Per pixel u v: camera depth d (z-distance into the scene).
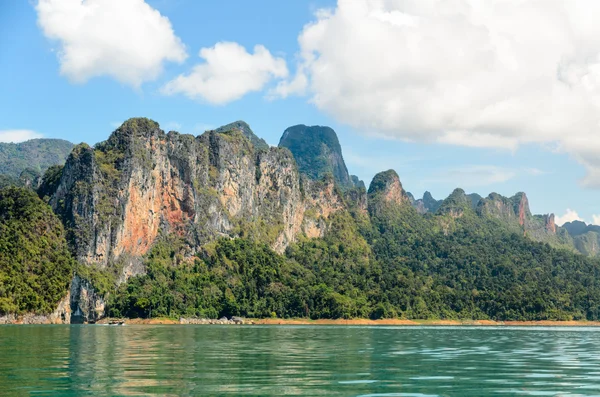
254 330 165.38
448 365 63.75
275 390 43.81
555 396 43.12
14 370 52.56
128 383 45.88
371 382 48.81
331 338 120.12
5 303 186.62
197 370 55.16
